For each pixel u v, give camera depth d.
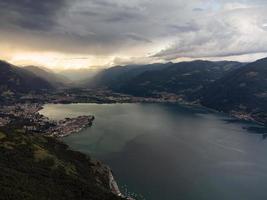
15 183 195.62
